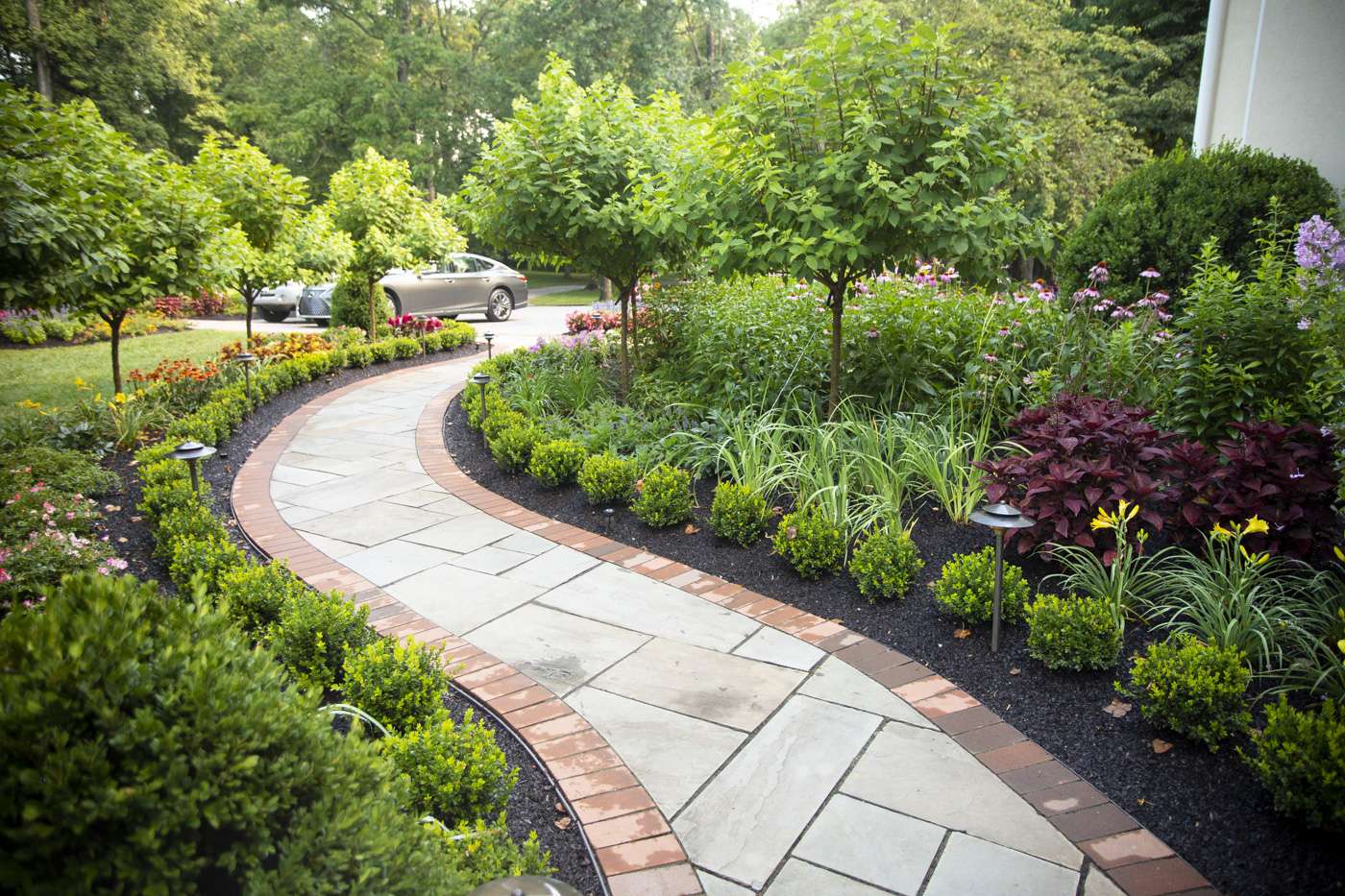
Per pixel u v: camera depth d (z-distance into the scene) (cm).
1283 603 317
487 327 1645
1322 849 214
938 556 399
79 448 598
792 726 284
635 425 607
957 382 539
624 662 329
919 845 225
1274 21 713
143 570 403
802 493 449
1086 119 1527
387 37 2605
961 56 457
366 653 270
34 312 1221
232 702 128
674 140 677
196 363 1039
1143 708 266
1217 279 477
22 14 2280
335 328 1160
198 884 122
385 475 598
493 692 306
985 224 429
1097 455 371
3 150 478
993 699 297
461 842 195
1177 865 215
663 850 223
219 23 2852
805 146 482
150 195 651
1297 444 344
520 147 632
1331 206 634
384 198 1107
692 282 781
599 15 2452
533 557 442
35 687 114
